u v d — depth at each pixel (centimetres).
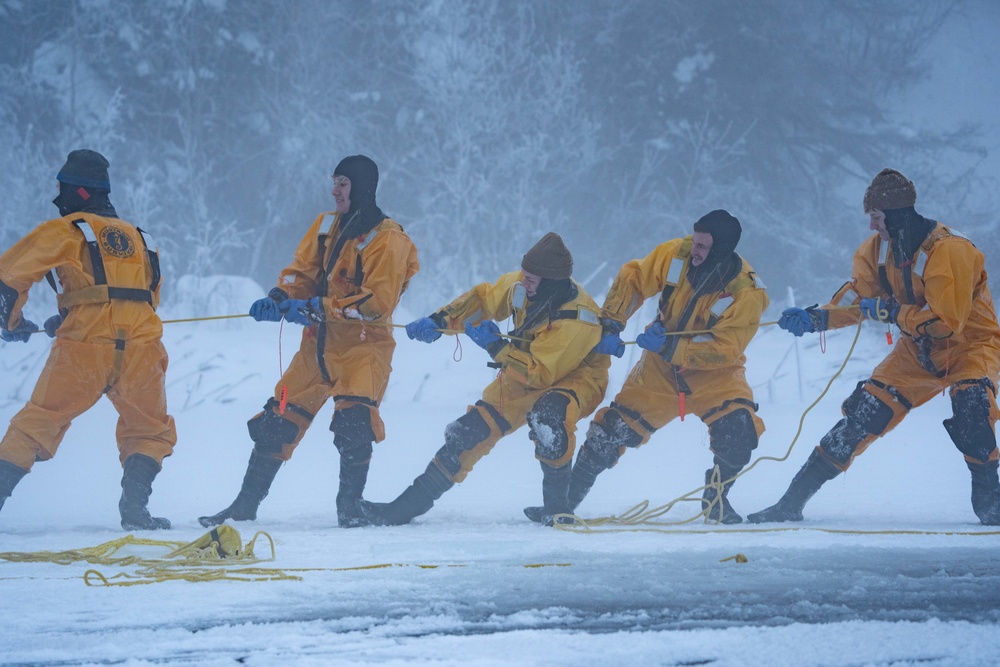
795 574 726
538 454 1027
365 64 4544
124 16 4384
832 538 879
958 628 581
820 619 605
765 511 1052
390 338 1070
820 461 1042
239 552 794
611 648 545
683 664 519
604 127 4603
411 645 552
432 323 1061
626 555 796
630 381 1086
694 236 1038
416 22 4416
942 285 997
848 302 1075
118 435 1028
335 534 924
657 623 596
